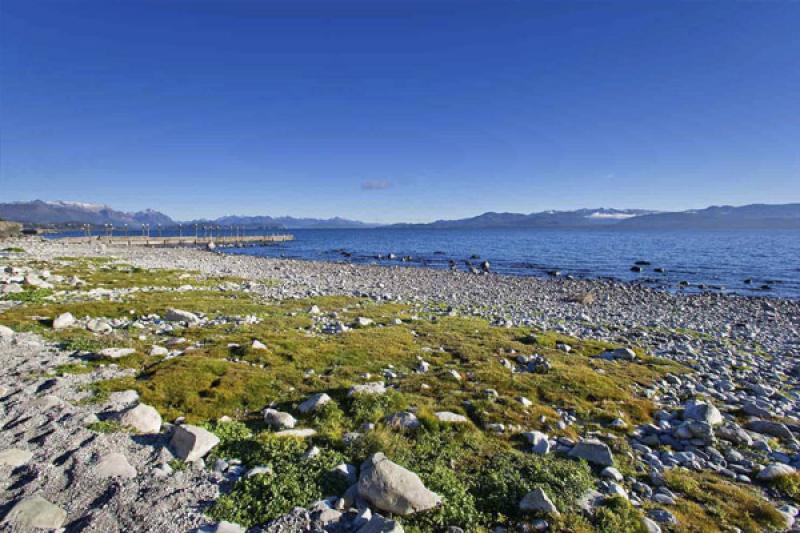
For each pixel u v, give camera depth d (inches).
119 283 1129.4
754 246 4158.5
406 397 424.2
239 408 394.9
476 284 1704.0
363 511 237.8
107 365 477.7
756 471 319.9
